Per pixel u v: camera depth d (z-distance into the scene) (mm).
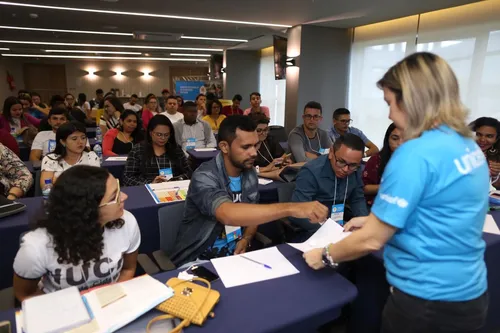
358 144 1741
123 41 9578
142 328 921
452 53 4898
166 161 2932
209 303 1001
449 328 920
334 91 6941
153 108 6621
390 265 998
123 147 3875
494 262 1639
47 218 1115
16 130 4926
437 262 895
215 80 11883
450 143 856
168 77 16688
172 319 958
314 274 1223
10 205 1943
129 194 2371
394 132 2172
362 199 2111
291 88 6969
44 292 1208
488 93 4469
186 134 4594
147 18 6211
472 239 896
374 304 1626
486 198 908
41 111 7086
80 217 1098
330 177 1924
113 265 1237
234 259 1317
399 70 914
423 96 871
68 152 2545
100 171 1161
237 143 1519
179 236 1674
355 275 1723
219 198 1416
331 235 1399
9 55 13578
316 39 6621
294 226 2004
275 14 5609
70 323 876
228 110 7438
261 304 1045
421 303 916
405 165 861
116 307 957
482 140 2508
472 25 4586
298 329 1054
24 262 1108
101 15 6012
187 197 1636
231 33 7734
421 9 4957
